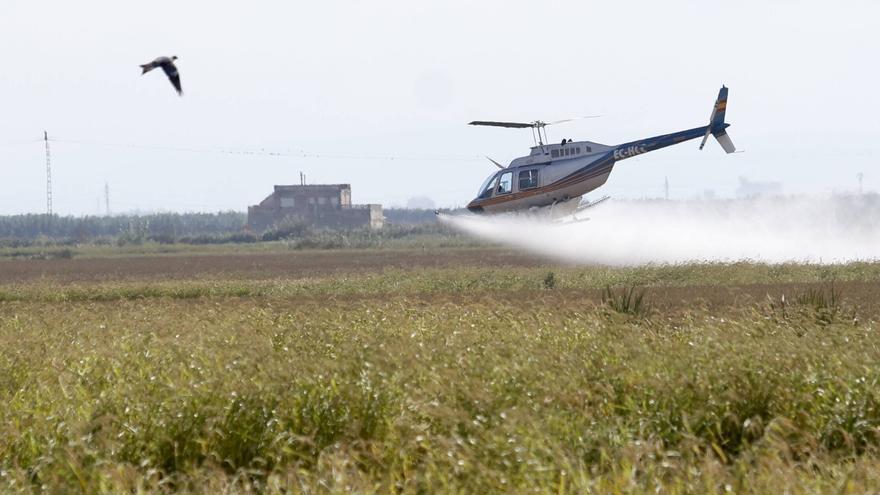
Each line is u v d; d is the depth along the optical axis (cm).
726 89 15862
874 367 4366
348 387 3931
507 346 5069
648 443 3284
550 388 4038
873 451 3650
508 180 15750
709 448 3222
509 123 15525
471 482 2952
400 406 3800
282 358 4841
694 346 4881
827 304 8638
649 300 10562
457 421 3372
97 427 3722
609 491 2902
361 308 8650
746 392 4056
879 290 11506
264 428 3728
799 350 4647
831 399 4034
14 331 7662
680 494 2900
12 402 4481
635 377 4269
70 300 13700
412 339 5350
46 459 3384
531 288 13625
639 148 15712
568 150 15638
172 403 3912
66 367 5212
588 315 6881
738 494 2883
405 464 3228
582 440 3559
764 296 11000
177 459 3575
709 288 12250
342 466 3070
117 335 6719
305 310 8806
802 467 3322
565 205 15675
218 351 5247
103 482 3102
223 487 3216
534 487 2888
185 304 11175
